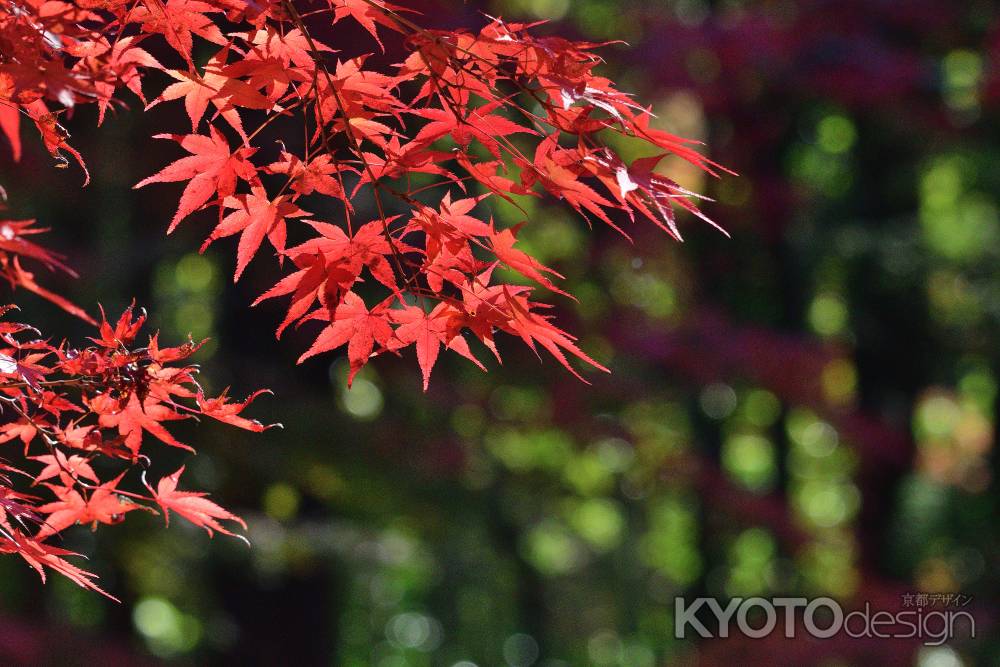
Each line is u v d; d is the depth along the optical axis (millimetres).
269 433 9102
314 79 1933
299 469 9547
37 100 1977
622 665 17828
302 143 7234
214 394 8844
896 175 13391
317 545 9812
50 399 2107
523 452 14148
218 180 1897
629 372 12367
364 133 2000
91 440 2125
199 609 10836
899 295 13266
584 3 12086
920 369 13320
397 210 8820
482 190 9586
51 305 8586
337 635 10328
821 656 9164
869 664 9156
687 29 10055
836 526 14273
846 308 13758
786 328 12273
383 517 10891
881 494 12883
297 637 9820
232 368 9258
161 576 9805
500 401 10875
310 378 9656
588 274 11898
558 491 13070
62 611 10477
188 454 8758
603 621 17734
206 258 10211
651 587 17703
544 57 1861
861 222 13625
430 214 1979
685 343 10539
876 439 11875
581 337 10836
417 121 5797
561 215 11328
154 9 1865
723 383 11008
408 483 10094
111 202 8914
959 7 10719
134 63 1854
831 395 12422
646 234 11508
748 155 11500
